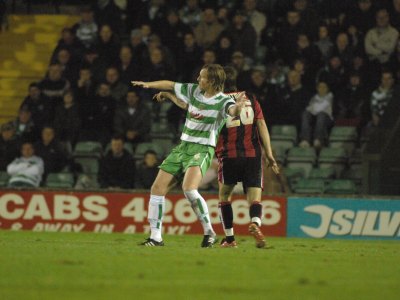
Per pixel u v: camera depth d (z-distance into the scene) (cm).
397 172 5688
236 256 2852
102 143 6047
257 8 6644
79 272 2247
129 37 6750
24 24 7231
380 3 6234
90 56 6322
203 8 6594
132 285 2009
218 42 6169
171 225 5112
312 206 5097
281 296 1862
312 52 6097
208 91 3180
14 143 5956
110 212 5181
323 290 1981
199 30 6406
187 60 6234
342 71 6053
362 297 1875
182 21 6366
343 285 2088
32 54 7069
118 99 6147
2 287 1933
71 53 6425
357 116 6009
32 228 5238
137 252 2912
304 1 6316
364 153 5656
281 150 5891
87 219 5200
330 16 6562
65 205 5219
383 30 6103
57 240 3909
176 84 3209
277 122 5966
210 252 3005
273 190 5578
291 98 5966
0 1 7069
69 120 6066
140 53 6250
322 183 5666
